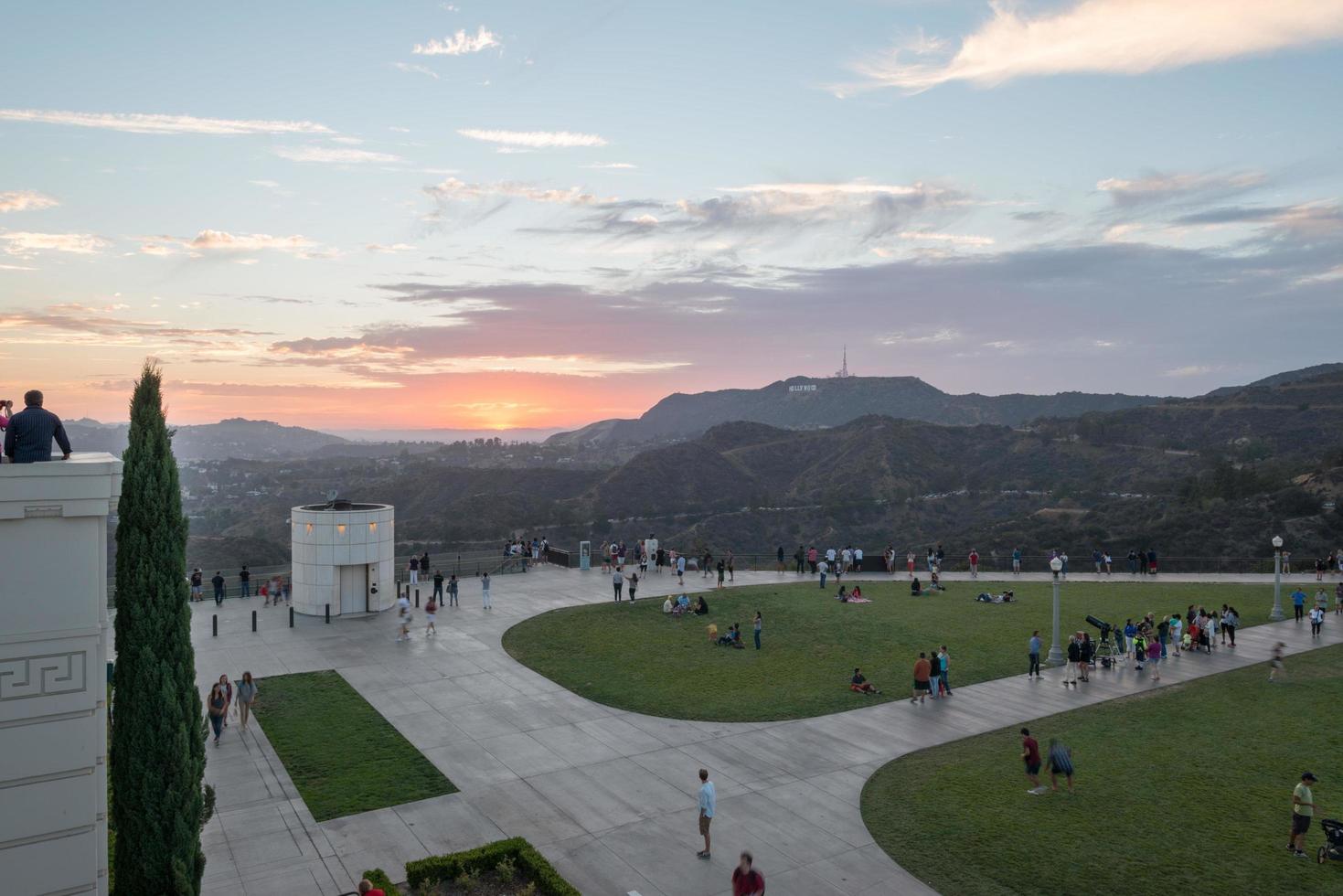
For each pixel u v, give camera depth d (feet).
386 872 46.39
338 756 62.69
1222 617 98.53
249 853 48.34
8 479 30.68
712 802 48.37
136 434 41.50
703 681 82.69
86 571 32.32
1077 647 82.79
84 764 32.14
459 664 87.71
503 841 48.65
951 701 77.25
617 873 46.60
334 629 101.91
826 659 90.53
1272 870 47.06
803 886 45.44
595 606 115.03
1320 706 75.77
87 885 32.01
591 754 63.98
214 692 65.26
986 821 53.01
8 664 30.91
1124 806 55.11
